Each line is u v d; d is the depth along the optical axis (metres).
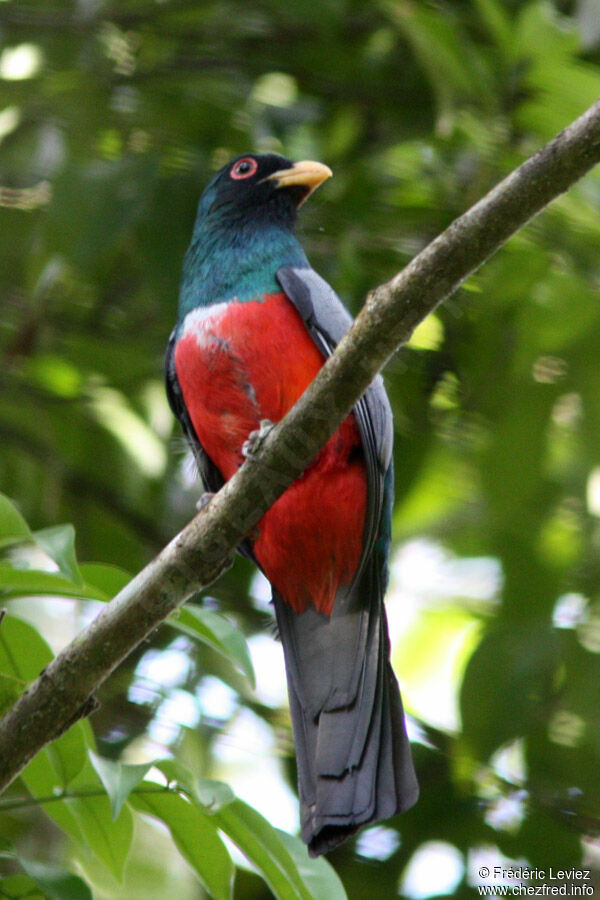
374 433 7.72
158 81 11.31
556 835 10.47
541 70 9.59
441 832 10.65
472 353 11.16
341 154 11.79
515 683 10.41
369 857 10.66
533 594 10.98
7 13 11.37
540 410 10.84
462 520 12.15
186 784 5.86
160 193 10.77
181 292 9.16
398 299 5.76
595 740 10.44
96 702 6.04
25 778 6.58
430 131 11.55
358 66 11.73
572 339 10.48
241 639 6.32
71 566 5.81
